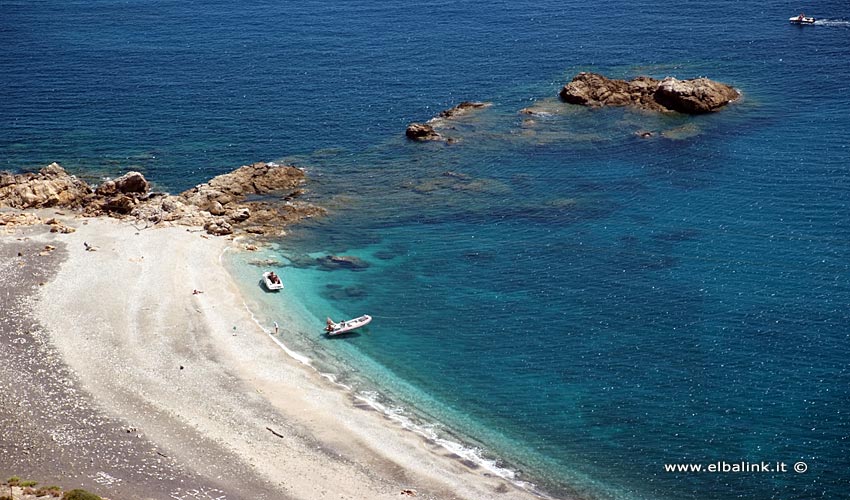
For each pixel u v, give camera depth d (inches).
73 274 3858.3
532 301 3703.3
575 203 4520.2
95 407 2965.1
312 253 4160.9
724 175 4702.3
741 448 2797.7
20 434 2785.4
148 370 3198.8
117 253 4062.5
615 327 3476.9
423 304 3732.8
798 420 2896.2
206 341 3412.9
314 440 2869.1
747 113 5477.4
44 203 4539.9
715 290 3668.8
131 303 3646.7
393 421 2997.0
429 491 2650.1
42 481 2534.5
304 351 3410.4
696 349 3294.8
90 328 3449.8
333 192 4751.5
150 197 4699.8
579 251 4065.0
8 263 3946.9
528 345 3410.4
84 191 4704.7
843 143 4963.1
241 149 5334.6
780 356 3221.0
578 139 5270.7
